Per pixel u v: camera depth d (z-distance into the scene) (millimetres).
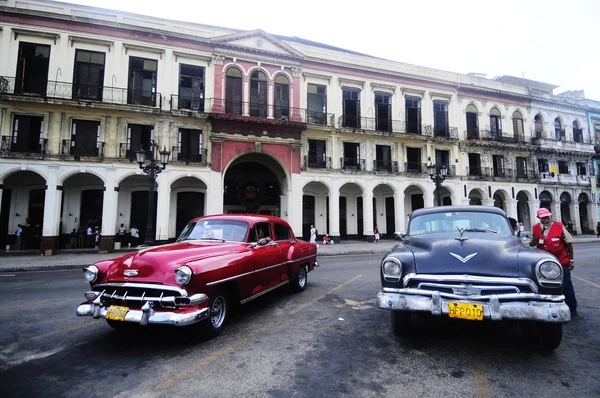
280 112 21312
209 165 19297
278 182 23250
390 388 2818
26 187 18203
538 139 28922
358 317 4949
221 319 4254
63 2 17594
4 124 16078
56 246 16484
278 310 5371
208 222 5621
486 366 3250
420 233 4941
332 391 2771
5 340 4059
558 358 3436
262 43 21125
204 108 19703
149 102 18828
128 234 19203
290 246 6441
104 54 18188
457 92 26703
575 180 30359
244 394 2730
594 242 23531
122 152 17719
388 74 24609
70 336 4195
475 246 3695
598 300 6043
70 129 17047
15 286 7977
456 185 25609
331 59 23219
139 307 3705
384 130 24422
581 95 33031
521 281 3312
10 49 16609
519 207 30000
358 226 25625
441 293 3457
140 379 3004
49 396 2697
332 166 22469
